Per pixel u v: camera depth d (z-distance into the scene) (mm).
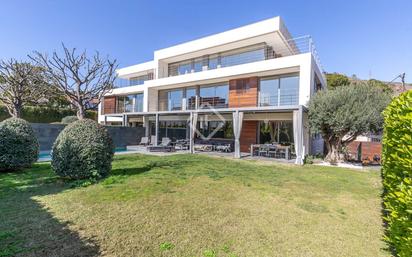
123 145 19859
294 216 4496
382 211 4895
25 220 3922
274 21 16531
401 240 2434
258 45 18750
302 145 12680
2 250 2992
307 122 14195
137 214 4301
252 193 5949
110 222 3930
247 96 17625
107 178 6832
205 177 7566
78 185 6094
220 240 3467
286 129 16375
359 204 5352
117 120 27625
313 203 5320
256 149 16234
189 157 12789
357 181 7957
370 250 3281
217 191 5973
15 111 17391
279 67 15391
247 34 17703
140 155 13383
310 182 7547
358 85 13461
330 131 13234
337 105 12281
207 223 4039
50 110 25375
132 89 25672
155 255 3029
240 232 3746
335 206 5160
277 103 16641
